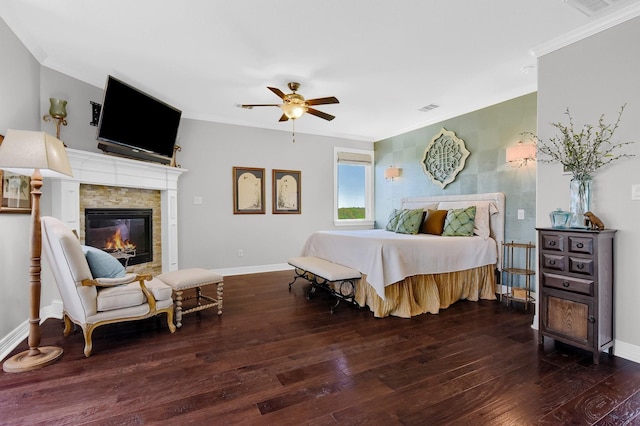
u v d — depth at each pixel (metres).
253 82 3.56
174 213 4.54
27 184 2.71
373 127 5.54
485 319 3.11
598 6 2.20
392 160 5.96
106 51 2.88
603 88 2.41
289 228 5.62
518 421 1.58
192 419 1.58
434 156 5.04
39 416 1.60
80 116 3.40
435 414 1.64
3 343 2.32
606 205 2.40
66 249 2.19
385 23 2.43
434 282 3.41
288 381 1.95
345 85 3.64
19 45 2.61
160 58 3.01
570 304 2.34
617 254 2.33
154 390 1.84
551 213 2.54
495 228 4.02
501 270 3.82
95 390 1.84
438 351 2.38
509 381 1.96
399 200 5.77
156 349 2.39
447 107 4.44
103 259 2.52
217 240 5.02
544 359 2.25
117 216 3.92
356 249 3.50
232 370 2.08
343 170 6.29
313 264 3.70
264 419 1.59
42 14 2.33
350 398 1.77
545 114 2.78
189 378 1.98
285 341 2.55
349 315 3.20
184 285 2.89
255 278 4.86
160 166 4.18
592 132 2.46
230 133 5.09
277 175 5.50
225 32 2.56
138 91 3.53
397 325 2.93
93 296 2.32
